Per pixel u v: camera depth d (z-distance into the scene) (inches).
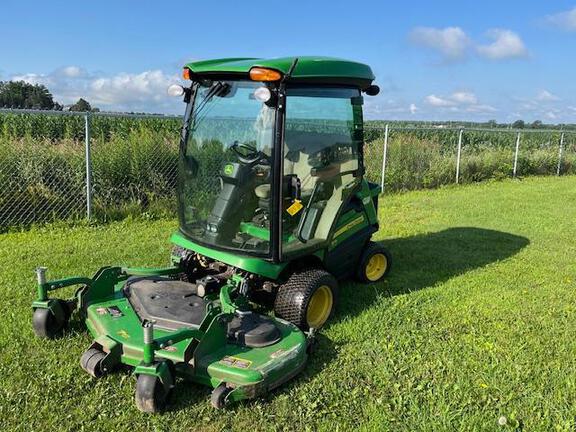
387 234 338.0
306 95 175.2
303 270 189.5
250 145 174.4
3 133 437.4
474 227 364.5
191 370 141.3
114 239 291.6
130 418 133.3
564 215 414.9
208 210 182.5
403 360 167.0
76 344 165.9
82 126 515.8
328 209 198.1
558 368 165.2
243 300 165.9
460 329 192.9
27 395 140.5
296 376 154.9
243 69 162.4
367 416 138.9
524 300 225.5
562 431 134.8
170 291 173.2
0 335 170.7
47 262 246.5
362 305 212.2
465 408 142.8
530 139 818.8
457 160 578.6
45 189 327.9
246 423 133.8
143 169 357.7
